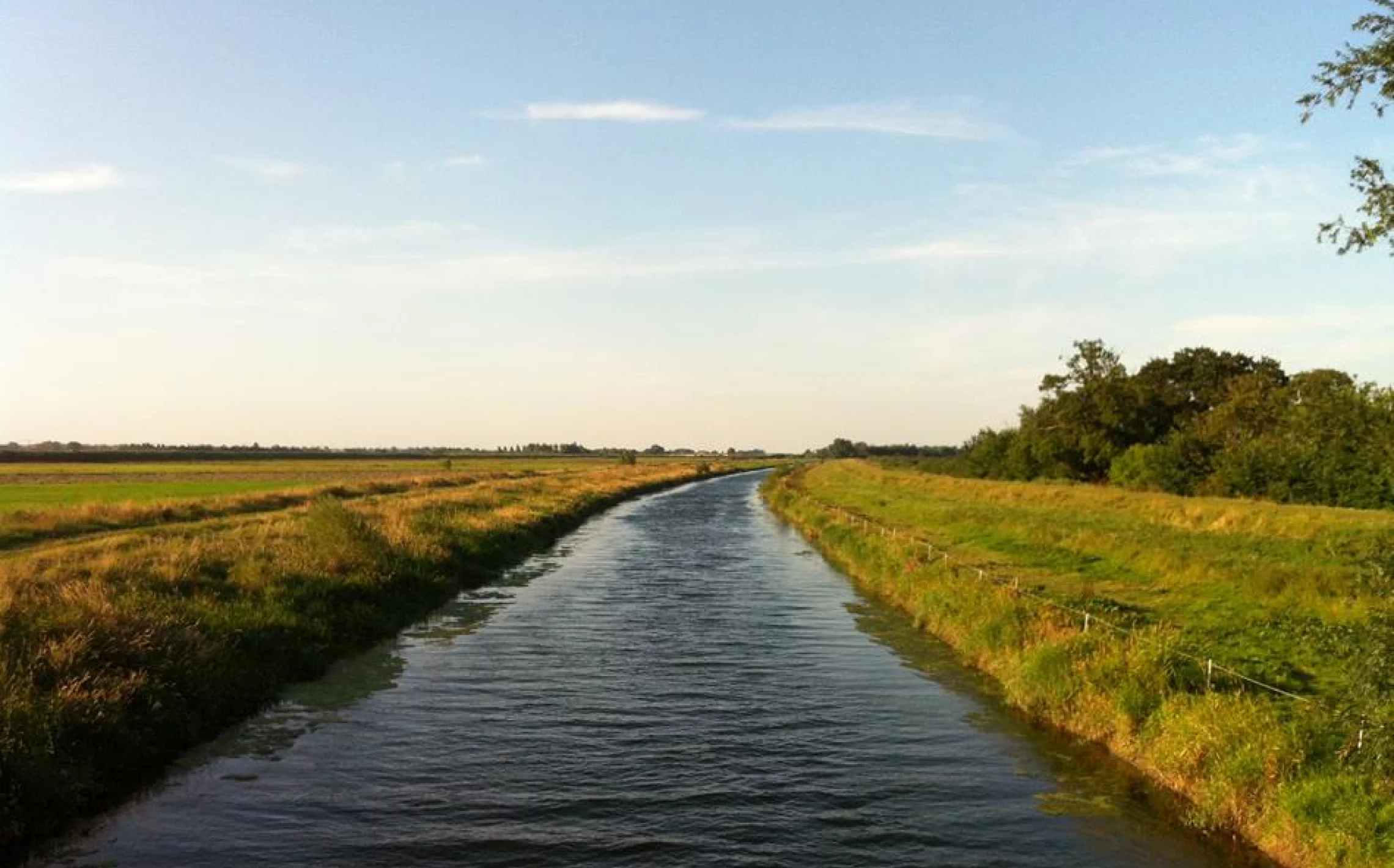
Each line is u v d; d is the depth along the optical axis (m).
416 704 14.58
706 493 88.62
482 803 10.52
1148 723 11.99
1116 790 11.13
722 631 20.44
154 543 24.80
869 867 9.04
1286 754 9.74
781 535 44.16
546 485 70.69
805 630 20.62
